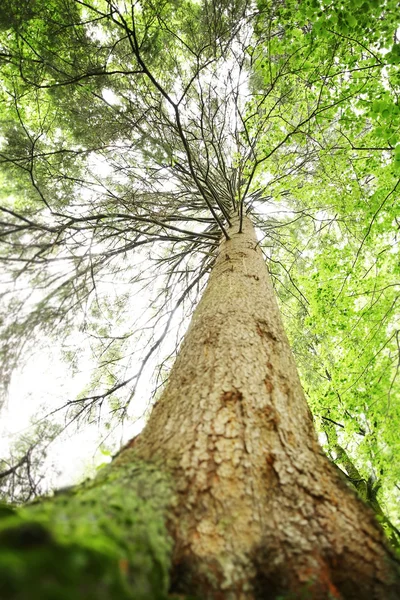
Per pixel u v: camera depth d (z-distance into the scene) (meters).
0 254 2.80
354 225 5.55
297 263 7.13
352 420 3.94
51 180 4.02
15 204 3.49
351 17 2.91
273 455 1.52
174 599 0.99
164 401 1.91
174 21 4.75
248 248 3.99
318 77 3.72
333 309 4.25
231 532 1.21
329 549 1.20
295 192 4.48
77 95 4.19
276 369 2.11
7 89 4.29
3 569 0.62
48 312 3.24
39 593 0.61
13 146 3.90
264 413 1.72
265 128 4.24
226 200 6.05
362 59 3.51
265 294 3.06
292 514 1.29
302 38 3.39
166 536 1.11
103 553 0.77
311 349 6.45
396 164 3.20
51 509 0.99
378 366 3.66
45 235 3.09
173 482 1.32
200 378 1.97
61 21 3.83
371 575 1.15
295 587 1.10
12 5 3.37
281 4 3.39
